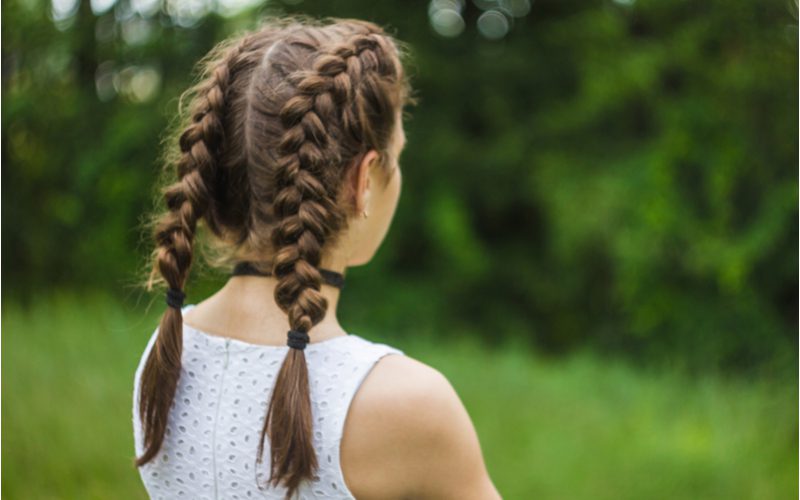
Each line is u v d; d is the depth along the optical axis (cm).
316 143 91
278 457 87
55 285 685
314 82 92
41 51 660
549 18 793
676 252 615
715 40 581
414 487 88
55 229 695
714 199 584
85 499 282
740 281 574
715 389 455
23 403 324
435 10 786
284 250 89
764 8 554
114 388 357
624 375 512
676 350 623
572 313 783
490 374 488
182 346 97
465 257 759
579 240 706
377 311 770
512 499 338
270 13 705
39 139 689
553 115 765
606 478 345
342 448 87
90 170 668
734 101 582
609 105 705
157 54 667
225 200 96
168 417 97
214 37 667
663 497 340
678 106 600
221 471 94
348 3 740
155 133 667
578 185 714
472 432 90
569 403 437
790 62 556
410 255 809
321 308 89
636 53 625
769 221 571
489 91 781
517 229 824
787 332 602
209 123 95
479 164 779
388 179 102
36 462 292
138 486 293
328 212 91
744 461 360
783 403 413
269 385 92
